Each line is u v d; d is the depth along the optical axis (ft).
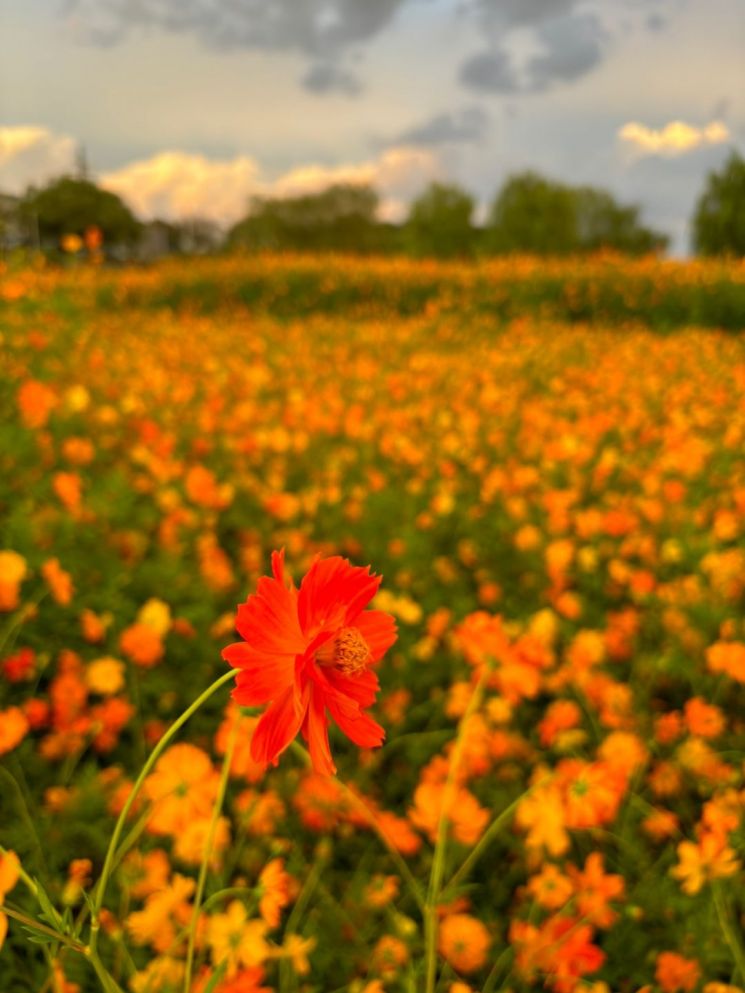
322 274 55.62
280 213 144.97
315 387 24.27
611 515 12.19
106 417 14.61
